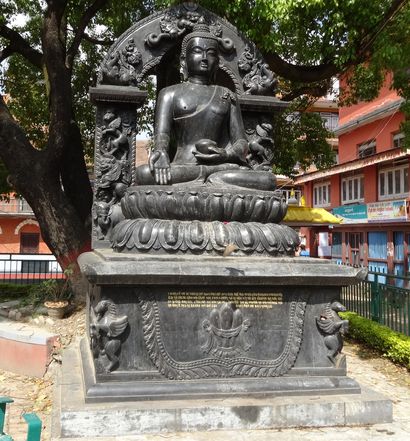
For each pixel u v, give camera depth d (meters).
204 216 4.69
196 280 4.11
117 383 3.99
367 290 9.19
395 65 8.63
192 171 5.08
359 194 19.23
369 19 7.77
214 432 3.81
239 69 6.37
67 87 8.53
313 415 3.98
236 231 4.56
